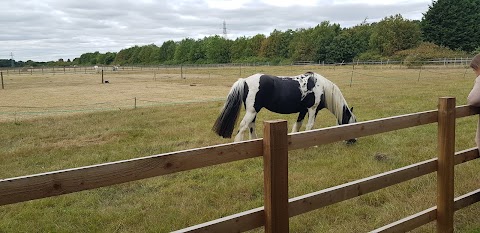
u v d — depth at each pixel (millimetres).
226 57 87812
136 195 5047
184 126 9859
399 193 4703
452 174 3434
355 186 2832
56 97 19438
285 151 2314
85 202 4793
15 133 9102
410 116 3164
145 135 8820
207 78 34688
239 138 7000
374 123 2908
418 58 40656
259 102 6914
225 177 5645
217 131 6910
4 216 4383
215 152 2143
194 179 5633
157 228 3961
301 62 61188
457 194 4535
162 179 5633
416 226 3314
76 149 7551
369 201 4562
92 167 1758
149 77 39469
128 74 48562
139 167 1896
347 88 19500
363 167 5863
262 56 79938
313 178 5383
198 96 19109
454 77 24547
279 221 2346
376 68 38750
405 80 23594
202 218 4195
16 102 17250
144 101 17016
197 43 99625
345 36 60250
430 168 3369
